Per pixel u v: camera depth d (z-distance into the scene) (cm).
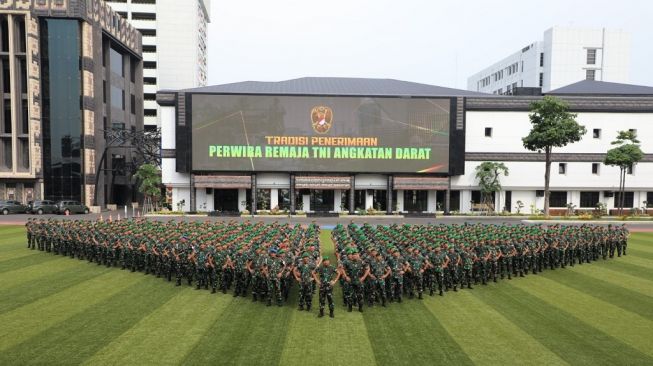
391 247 2034
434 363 1215
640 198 5856
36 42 5675
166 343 1327
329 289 1588
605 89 6316
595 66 9506
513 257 2270
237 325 1491
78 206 5541
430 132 5603
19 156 5744
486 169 5516
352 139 5566
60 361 1198
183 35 10731
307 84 6294
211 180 5488
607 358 1269
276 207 5612
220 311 1641
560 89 6353
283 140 5516
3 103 5816
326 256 2722
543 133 4794
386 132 5581
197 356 1237
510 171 5744
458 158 5634
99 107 6172
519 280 2212
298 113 5522
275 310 1666
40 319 1530
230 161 5472
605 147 5750
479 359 1246
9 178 5647
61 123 5766
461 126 5622
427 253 1969
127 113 7569
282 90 5828
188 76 10769
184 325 1484
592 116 5747
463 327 1506
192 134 5425
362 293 1678
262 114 5488
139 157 7231
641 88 6353
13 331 1417
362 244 2255
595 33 9469
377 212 5572
